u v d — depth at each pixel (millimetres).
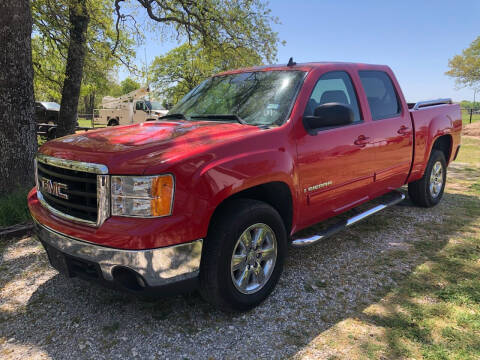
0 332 2672
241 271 2799
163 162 2393
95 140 2850
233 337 2594
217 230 2605
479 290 3162
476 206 5594
